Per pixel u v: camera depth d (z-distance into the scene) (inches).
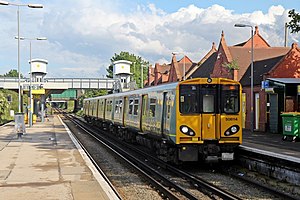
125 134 1162.6
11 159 715.4
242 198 486.6
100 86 2824.8
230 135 659.4
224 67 1744.6
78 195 429.1
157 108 780.6
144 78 4640.8
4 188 466.3
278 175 595.2
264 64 1517.0
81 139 1294.3
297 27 1066.7
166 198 494.6
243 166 701.9
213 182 581.9
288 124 969.5
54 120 2422.5
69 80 2797.7
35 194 434.3
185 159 657.0
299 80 1187.9
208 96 660.1
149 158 828.0
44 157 743.1
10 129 1598.2
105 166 753.0
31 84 1877.5
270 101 1248.2
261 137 1096.2
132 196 510.0
